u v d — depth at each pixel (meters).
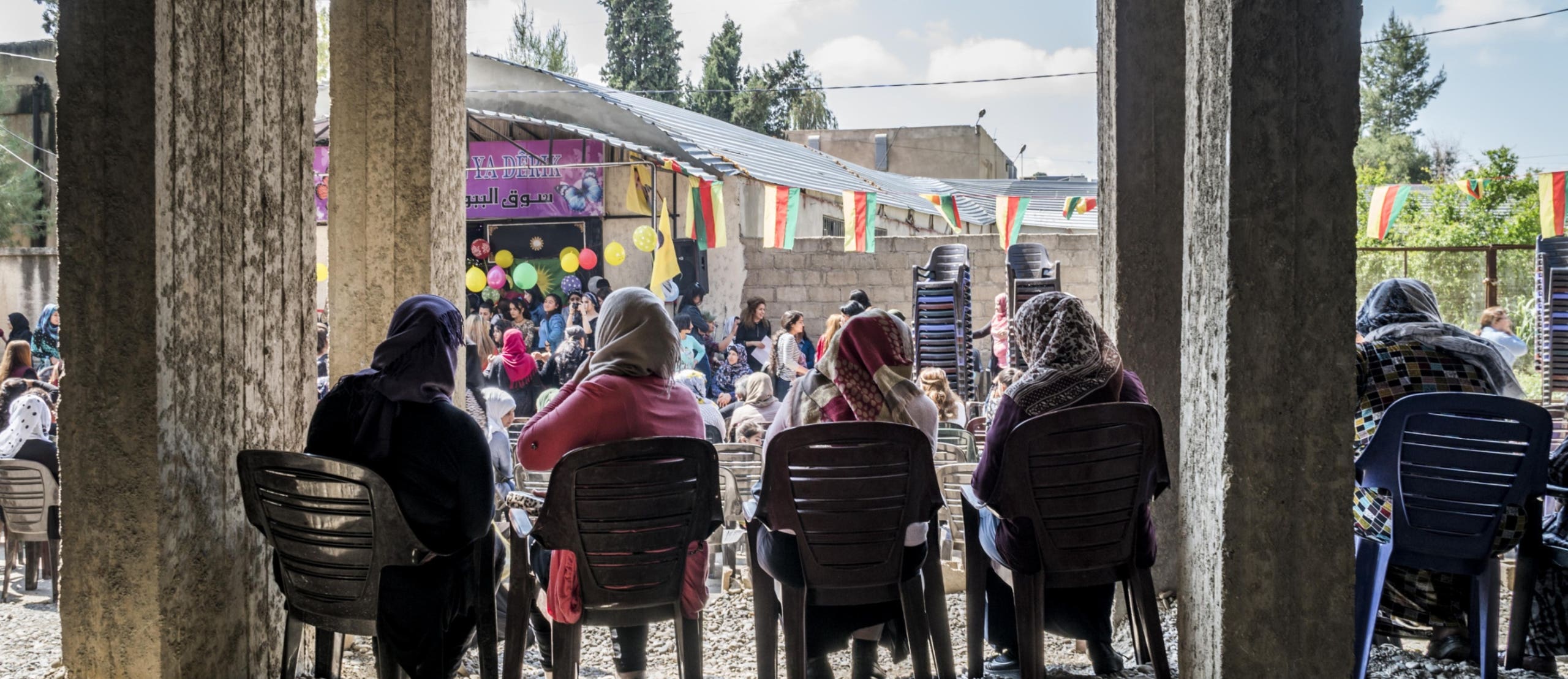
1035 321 3.61
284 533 2.96
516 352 9.76
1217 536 2.94
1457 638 3.82
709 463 3.27
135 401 2.95
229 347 3.29
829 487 3.27
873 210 9.88
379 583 2.90
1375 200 9.76
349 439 2.95
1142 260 4.45
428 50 4.34
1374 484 3.49
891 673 4.07
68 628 3.03
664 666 4.25
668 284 13.79
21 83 16.69
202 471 3.17
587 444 3.34
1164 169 4.41
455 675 3.83
